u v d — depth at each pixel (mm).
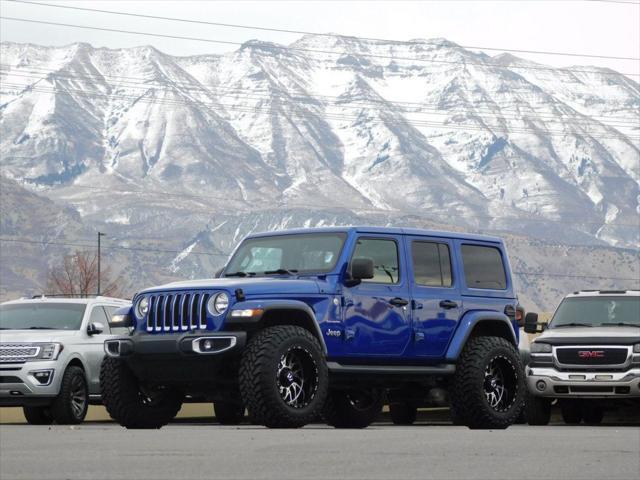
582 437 12344
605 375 19828
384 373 14672
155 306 13984
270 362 13242
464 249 15797
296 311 13859
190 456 9312
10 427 15234
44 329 21859
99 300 22828
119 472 8156
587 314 21500
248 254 15086
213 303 13586
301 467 8617
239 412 22125
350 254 14469
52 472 8117
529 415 20625
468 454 9812
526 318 20797
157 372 13922
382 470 8516
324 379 13758
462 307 15516
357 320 14375
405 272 15008
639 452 10328
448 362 15305
